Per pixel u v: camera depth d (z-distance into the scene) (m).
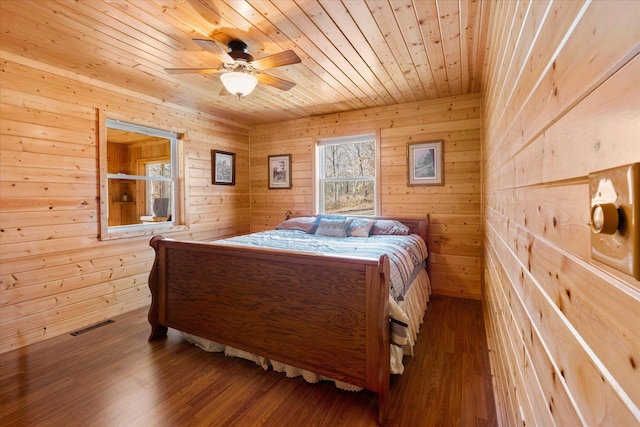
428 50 2.41
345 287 1.73
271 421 1.62
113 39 2.22
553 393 0.67
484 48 2.38
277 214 4.70
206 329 2.24
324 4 1.84
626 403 0.36
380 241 2.97
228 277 2.13
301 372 1.98
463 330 2.67
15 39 2.21
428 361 2.17
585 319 0.49
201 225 4.09
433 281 3.72
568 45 0.57
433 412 1.67
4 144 2.39
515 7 1.13
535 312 0.84
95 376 2.01
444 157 3.63
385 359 1.62
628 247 0.31
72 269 2.79
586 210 0.49
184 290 2.35
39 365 2.15
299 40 2.24
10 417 1.65
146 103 3.41
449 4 1.84
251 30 2.11
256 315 2.03
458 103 3.54
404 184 3.83
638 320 0.33
